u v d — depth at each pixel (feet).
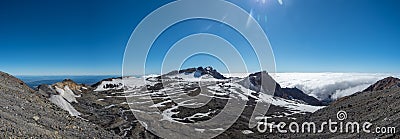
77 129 72.69
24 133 51.16
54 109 87.20
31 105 77.30
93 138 69.05
